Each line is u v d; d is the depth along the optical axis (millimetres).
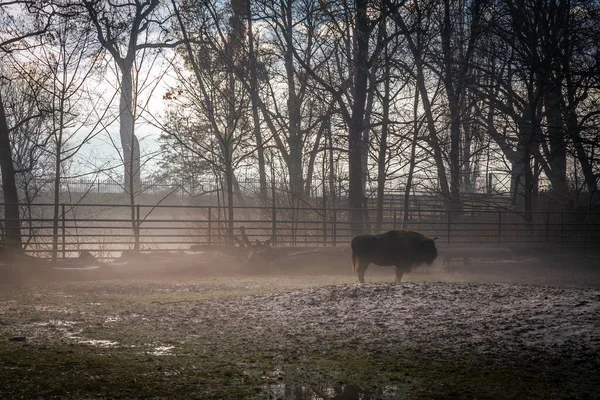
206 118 28641
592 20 31203
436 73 31766
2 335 9102
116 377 6648
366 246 16859
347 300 11195
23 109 29125
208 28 28062
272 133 33312
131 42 27406
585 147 33188
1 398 5812
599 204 35312
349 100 32188
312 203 34000
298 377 6750
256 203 38750
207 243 23031
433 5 28969
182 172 35531
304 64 30312
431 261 16953
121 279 18875
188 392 6168
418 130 29453
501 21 32688
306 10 31562
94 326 9984
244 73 28375
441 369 6992
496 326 8664
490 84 36188
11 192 23016
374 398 5992
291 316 10461
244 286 17094
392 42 30797
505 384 6352
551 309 9273
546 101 35781
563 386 6246
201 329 9648
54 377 6574
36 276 18547
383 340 8477
